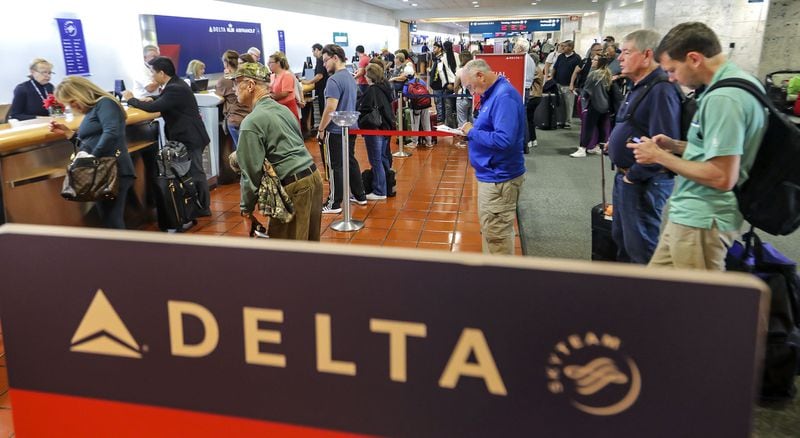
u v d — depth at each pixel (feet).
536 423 2.72
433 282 2.71
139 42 28.48
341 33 60.90
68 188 10.30
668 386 2.54
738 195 6.02
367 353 2.86
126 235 3.00
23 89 17.87
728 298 2.42
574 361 2.62
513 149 8.93
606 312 2.54
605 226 10.15
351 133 14.99
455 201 16.97
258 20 42.22
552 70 30.71
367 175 16.97
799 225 5.83
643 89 7.77
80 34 24.29
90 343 3.16
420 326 2.77
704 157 5.84
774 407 6.77
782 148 5.65
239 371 3.03
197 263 2.96
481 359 2.73
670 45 6.18
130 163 11.44
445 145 26.30
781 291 6.62
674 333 2.49
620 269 2.50
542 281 2.59
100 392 3.21
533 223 14.38
